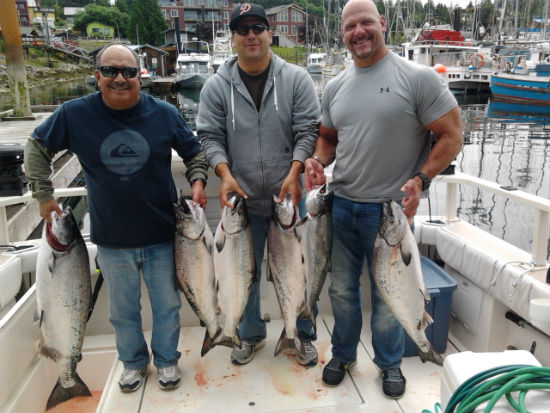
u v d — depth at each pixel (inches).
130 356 105.8
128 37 2566.4
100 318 129.0
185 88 1487.5
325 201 96.3
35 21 2400.3
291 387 105.5
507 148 622.2
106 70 88.2
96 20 2935.5
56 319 95.8
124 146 93.1
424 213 352.8
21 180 139.3
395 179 93.7
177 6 2669.8
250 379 108.8
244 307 102.1
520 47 1198.3
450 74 1156.5
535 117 884.6
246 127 102.5
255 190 105.3
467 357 68.9
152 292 103.4
